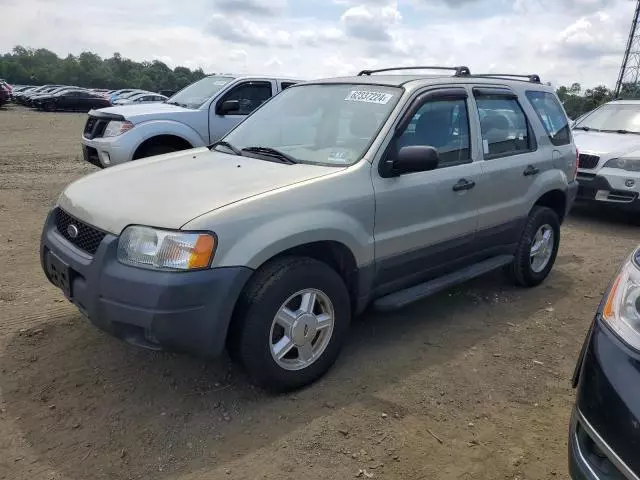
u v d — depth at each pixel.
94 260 3.05
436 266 4.30
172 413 3.19
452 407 3.37
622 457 2.04
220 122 8.62
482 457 2.95
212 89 8.95
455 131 4.36
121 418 3.13
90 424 3.07
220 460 2.83
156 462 2.80
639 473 1.98
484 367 3.86
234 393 3.40
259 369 3.21
